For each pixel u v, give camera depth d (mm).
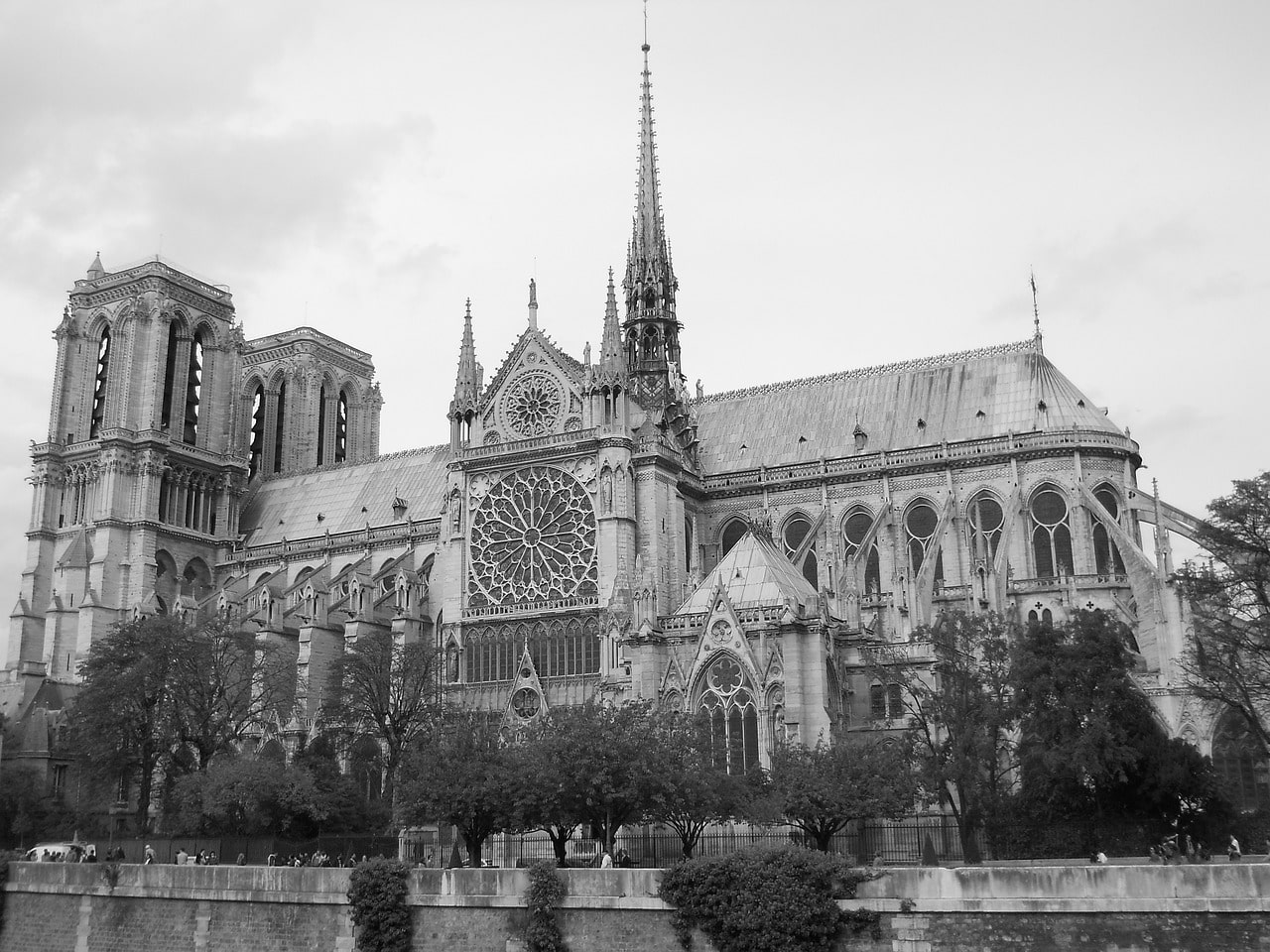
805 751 74375
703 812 71188
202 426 174875
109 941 75188
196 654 119938
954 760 76562
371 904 65375
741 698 84562
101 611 156875
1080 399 130000
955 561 124125
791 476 134500
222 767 99062
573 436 126062
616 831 81250
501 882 63156
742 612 86625
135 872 75562
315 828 96438
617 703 98938
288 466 192000
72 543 162875
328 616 138375
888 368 141500
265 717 130000
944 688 81938
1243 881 50844
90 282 175250
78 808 126312
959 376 136250
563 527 126000
